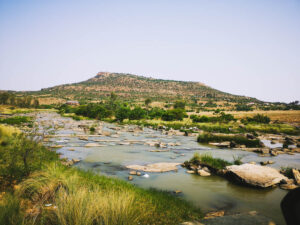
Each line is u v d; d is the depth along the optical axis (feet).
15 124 106.93
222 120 195.21
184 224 8.42
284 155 62.13
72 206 14.90
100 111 232.32
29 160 25.71
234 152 64.75
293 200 4.81
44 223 14.34
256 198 26.89
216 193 28.25
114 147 64.08
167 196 24.82
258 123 207.51
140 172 37.55
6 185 21.26
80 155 49.88
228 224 8.00
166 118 213.87
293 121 253.24
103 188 23.21
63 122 159.33
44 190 19.86
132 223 14.87
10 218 13.62
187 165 43.01
